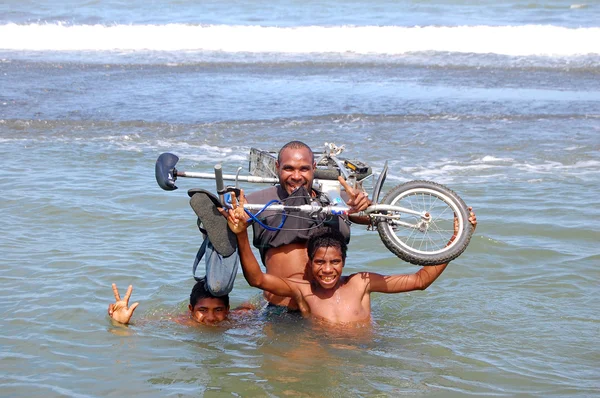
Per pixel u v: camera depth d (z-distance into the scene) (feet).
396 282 19.21
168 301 20.30
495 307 20.16
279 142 39.37
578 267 22.85
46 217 26.76
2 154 35.65
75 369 16.35
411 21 84.94
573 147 38.83
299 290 19.07
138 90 52.80
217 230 17.93
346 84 55.72
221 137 40.37
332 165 19.33
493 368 16.65
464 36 72.43
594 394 15.47
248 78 57.77
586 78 58.59
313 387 15.72
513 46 70.18
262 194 19.21
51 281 21.17
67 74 58.03
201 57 66.13
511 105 49.11
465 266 23.08
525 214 27.81
